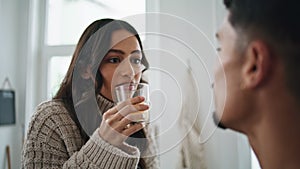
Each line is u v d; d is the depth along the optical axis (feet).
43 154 1.95
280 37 0.77
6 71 5.39
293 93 0.77
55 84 5.88
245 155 3.14
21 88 5.70
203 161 2.48
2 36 5.31
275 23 0.78
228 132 2.97
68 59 5.90
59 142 1.98
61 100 2.17
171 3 4.55
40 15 5.98
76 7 5.96
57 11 6.04
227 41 0.88
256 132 0.85
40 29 5.97
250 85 0.82
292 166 0.80
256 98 0.82
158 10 4.48
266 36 0.79
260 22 0.80
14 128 5.54
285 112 0.79
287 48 0.77
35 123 2.05
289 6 0.78
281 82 0.78
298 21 0.76
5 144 5.31
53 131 1.98
